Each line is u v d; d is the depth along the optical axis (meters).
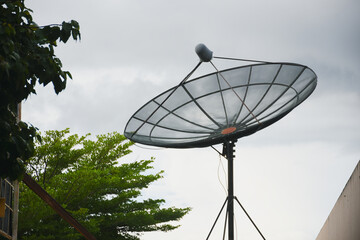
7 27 4.79
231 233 8.65
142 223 21.69
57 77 5.41
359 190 9.41
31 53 5.24
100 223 21.47
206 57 9.91
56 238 19.77
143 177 22.77
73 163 23.25
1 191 8.89
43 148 21.66
